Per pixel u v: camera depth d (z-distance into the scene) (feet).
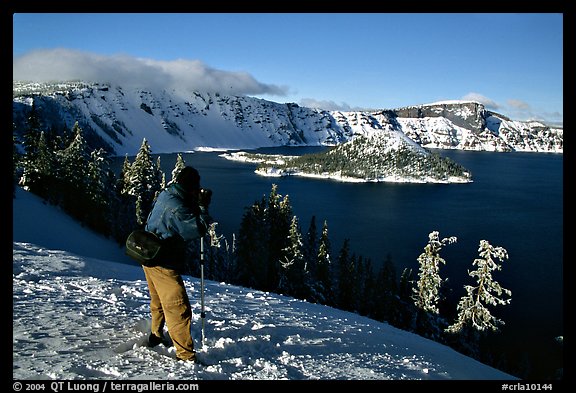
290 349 19.86
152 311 16.97
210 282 43.55
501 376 26.13
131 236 15.42
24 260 34.27
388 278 140.87
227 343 18.75
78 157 171.22
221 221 335.67
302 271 131.64
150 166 182.60
